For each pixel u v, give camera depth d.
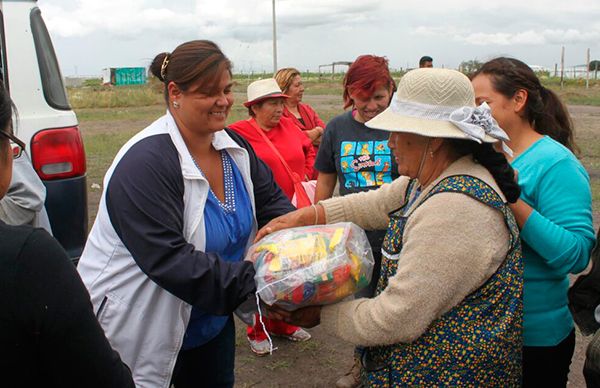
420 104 1.73
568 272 1.99
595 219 6.35
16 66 3.26
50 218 3.37
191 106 1.97
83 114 24.64
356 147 3.18
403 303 1.62
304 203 3.67
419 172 1.79
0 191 1.29
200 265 1.85
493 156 1.73
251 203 2.30
